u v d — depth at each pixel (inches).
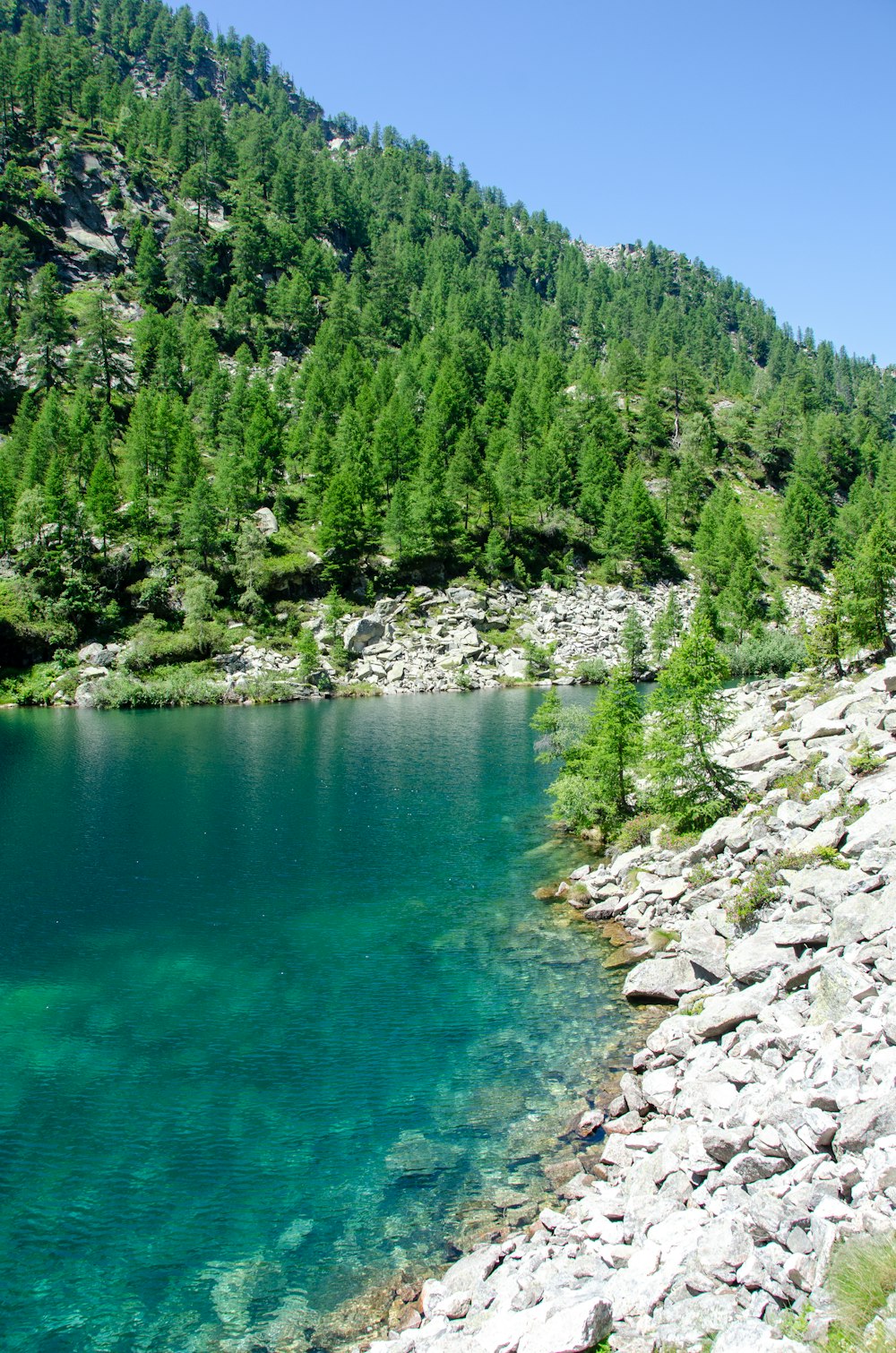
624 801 1761.8
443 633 5177.2
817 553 6387.8
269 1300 581.0
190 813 2057.1
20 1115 816.9
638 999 1027.9
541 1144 742.5
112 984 1115.3
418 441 6343.5
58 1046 953.5
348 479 5339.6
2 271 7672.2
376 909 1393.9
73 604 4547.2
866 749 1238.9
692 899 1205.7
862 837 1011.3
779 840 1184.8
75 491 5241.1
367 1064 899.4
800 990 804.0
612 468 6904.5
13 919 1357.0
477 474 5856.3
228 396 6742.1
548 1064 885.8
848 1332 353.7
